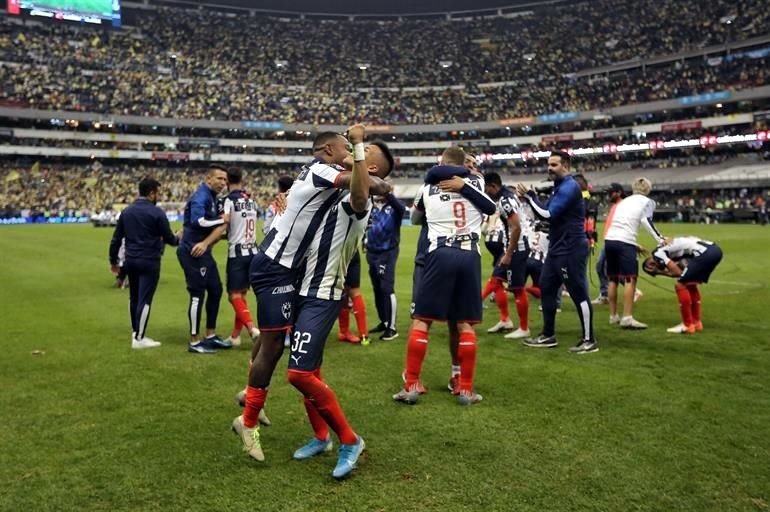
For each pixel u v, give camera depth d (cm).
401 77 6925
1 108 5388
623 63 5878
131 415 461
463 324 494
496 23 7269
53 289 1226
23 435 419
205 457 383
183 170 6288
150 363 626
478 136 6450
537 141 6066
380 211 739
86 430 429
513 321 865
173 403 491
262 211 5547
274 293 378
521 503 319
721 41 5388
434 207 506
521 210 799
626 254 777
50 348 695
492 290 805
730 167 4759
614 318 820
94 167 5953
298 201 374
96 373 584
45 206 5225
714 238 2477
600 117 5641
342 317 732
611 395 500
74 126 5869
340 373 582
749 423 430
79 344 718
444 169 509
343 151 387
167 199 5788
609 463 366
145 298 698
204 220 667
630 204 783
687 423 432
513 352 664
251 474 359
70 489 338
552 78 6362
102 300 1081
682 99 5222
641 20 6281
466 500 323
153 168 6216
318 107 6612
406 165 6644
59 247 2330
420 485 341
